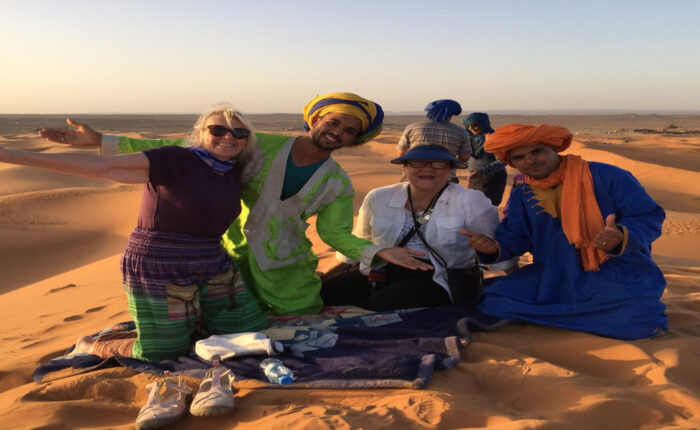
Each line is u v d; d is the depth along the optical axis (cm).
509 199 485
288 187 465
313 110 452
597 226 424
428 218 500
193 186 392
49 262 2083
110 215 2762
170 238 397
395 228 509
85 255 2178
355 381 342
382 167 4469
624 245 398
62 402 340
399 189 511
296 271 496
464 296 501
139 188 3438
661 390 325
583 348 404
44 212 2764
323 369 370
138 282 401
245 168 455
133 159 379
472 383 357
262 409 318
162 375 384
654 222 416
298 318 483
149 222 399
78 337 593
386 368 355
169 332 405
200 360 396
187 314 411
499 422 290
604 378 365
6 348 598
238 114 401
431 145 484
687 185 3634
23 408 333
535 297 461
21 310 948
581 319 435
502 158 452
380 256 463
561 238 449
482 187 810
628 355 385
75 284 1170
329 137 448
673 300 551
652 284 426
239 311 442
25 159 348
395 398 322
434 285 501
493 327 442
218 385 332
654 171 4084
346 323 461
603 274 430
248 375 365
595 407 303
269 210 464
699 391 337
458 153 741
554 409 316
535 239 466
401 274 515
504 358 387
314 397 337
